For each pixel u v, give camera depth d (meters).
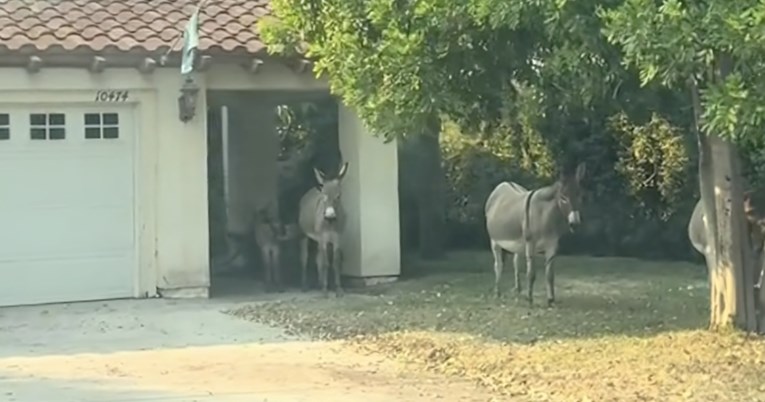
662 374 10.91
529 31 12.20
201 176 17.20
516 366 11.55
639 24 9.70
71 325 14.73
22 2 17.23
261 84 17.45
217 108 21.91
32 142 16.62
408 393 10.58
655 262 21.19
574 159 22.42
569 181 14.91
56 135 16.73
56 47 16.06
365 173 18.14
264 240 18.39
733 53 9.61
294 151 22.80
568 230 15.80
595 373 11.09
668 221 21.42
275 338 13.62
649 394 10.22
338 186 17.16
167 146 17.05
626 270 19.86
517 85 13.60
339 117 18.55
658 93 14.43
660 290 17.19
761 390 10.28
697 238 14.00
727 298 12.69
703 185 12.89
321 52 13.67
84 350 12.96
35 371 11.73
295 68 17.25
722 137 10.34
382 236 18.28
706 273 19.14
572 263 21.12
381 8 12.39
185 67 16.03
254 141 22.09
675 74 9.95
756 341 12.26
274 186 22.22
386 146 18.23
